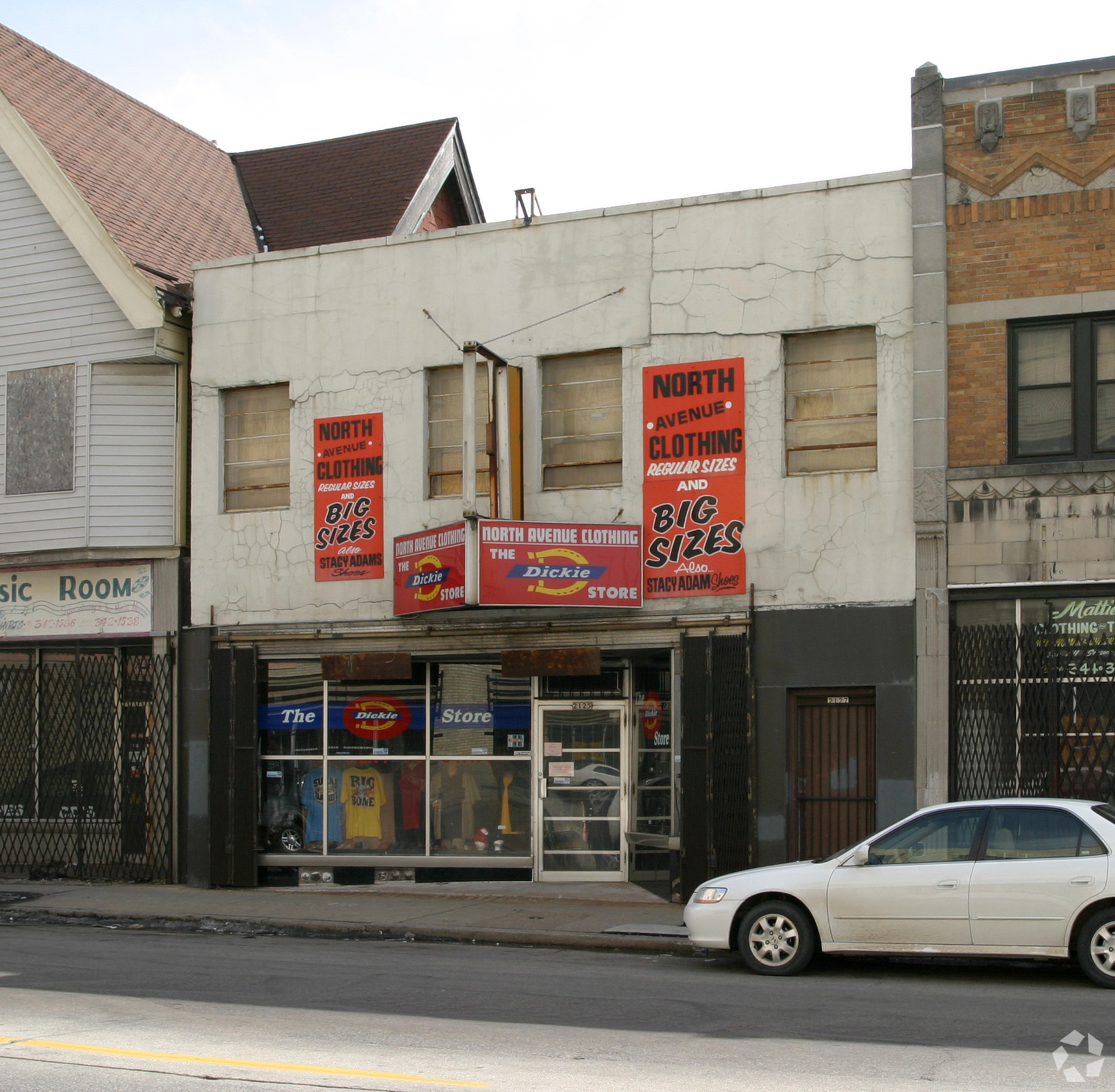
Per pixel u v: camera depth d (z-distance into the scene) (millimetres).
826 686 15750
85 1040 8484
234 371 19047
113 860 19031
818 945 11211
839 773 15875
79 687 19344
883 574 15656
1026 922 10500
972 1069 7578
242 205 25312
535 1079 7406
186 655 19031
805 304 16250
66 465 19641
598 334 17156
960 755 15141
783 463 16250
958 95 15797
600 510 16953
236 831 18281
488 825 17812
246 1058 7961
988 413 15398
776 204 16484
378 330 18344
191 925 15578
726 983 10875
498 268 17766
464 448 16234
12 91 20750
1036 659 14938
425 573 16953
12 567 19969
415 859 17922
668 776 16891
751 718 15984
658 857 16656
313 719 18547
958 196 15695
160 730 18953
